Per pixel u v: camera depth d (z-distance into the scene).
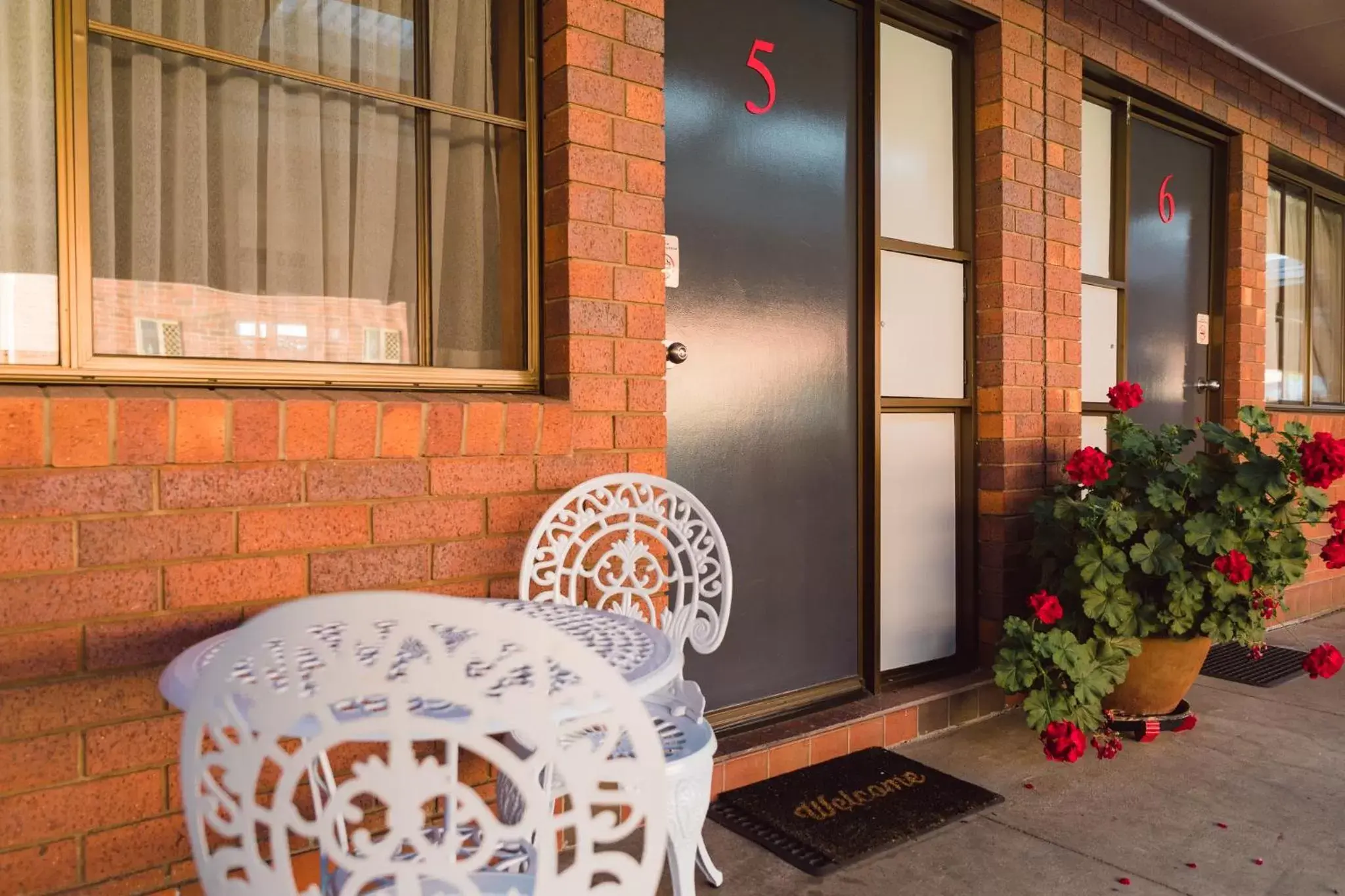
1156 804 2.66
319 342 2.23
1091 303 4.25
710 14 2.90
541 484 2.31
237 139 2.11
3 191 1.82
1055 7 3.73
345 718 1.24
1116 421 3.45
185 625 1.83
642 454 2.52
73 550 1.71
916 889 2.18
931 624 3.59
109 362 1.88
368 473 2.04
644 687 1.36
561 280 2.41
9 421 1.64
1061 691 2.90
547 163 2.46
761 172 3.04
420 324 2.38
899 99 3.47
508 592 2.27
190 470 1.83
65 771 1.72
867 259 3.32
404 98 2.32
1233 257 4.96
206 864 1.12
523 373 2.45
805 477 3.17
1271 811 2.62
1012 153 3.57
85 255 1.86
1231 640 3.09
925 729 3.25
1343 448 2.92
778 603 3.09
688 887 1.71
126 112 1.96
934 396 3.56
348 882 1.03
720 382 2.93
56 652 1.70
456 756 1.28
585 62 2.40
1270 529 3.07
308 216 2.21
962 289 3.65
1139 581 3.15
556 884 1.06
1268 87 5.08
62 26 1.83
